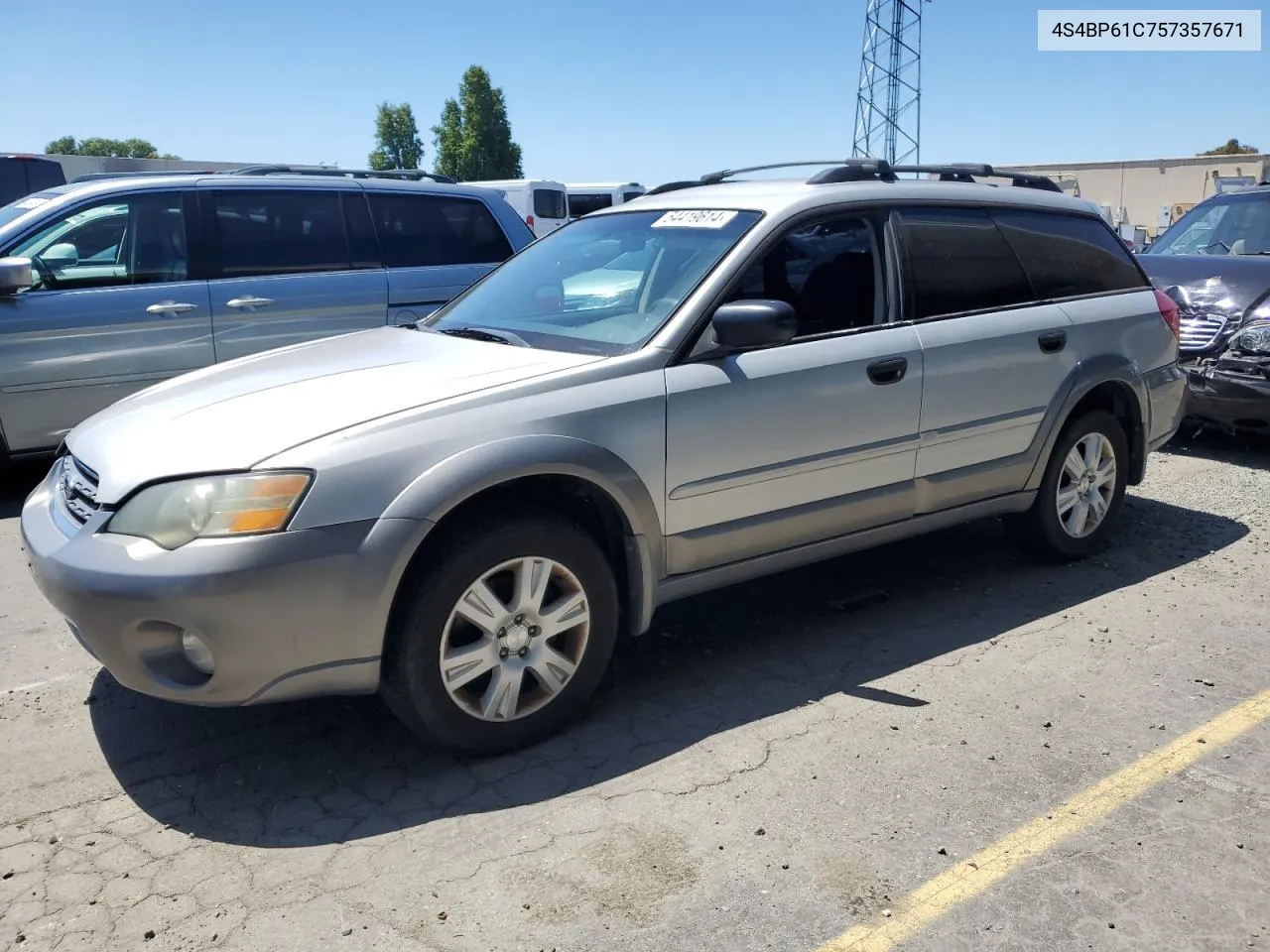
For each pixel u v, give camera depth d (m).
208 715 3.63
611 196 25.83
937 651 4.12
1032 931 2.51
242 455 2.98
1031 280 4.73
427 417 3.15
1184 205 37.75
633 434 3.43
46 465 7.29
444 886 2.69
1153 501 6.19
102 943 2.49
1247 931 2.51
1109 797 3.07
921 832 2.90
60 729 3.54
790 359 3.81
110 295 6.27
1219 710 3.61
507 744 3.32
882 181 4.41
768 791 3.11
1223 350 7.07
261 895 2.66
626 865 2.76
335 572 2.92
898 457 4.17
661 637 4.27
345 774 3.24
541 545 3.24
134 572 2.86
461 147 50.25
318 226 6.97
